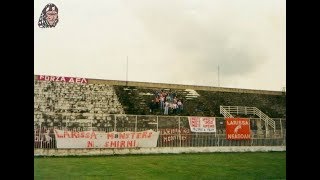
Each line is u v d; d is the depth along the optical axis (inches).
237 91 1285.7
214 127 1035.9
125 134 892.0
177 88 1205.7
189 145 987.3
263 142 1073.5
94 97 1053.8
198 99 1194.0
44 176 635.5
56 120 952.9
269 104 1274.6
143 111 1074.1
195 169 750.5
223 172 733.9
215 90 1259.8
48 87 1009.5
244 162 848.3
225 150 986.1
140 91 1133.1
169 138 959.6
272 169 780.6
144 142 912.9
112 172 690.8
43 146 828.6
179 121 990.4
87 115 979.9
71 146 841.5
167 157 869.8
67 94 1018.7
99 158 823.7
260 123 1133.7
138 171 710.5
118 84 1116.5
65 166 722.2
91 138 858.8
